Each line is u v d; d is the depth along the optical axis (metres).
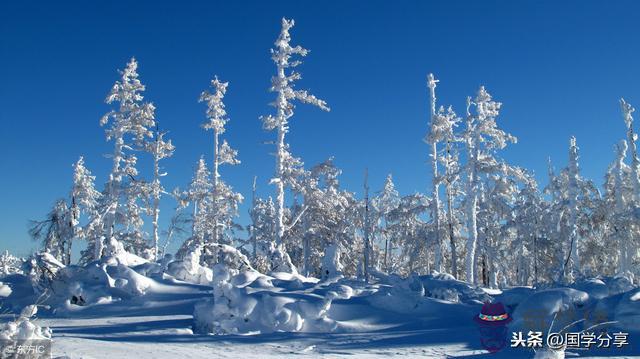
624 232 35.56
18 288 25.19
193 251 28.06
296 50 35.31
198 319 17.91
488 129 35.22
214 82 38.72
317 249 44.19
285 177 34.28
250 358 11.23
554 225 42.97
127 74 37.75
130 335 15.93
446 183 36.66
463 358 11.52
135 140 38.22
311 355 11.99
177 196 38.88
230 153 39.16
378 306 19.27
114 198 35.72
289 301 17.73
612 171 43.34
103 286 24.20
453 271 36.12
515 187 39.00
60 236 32.88
